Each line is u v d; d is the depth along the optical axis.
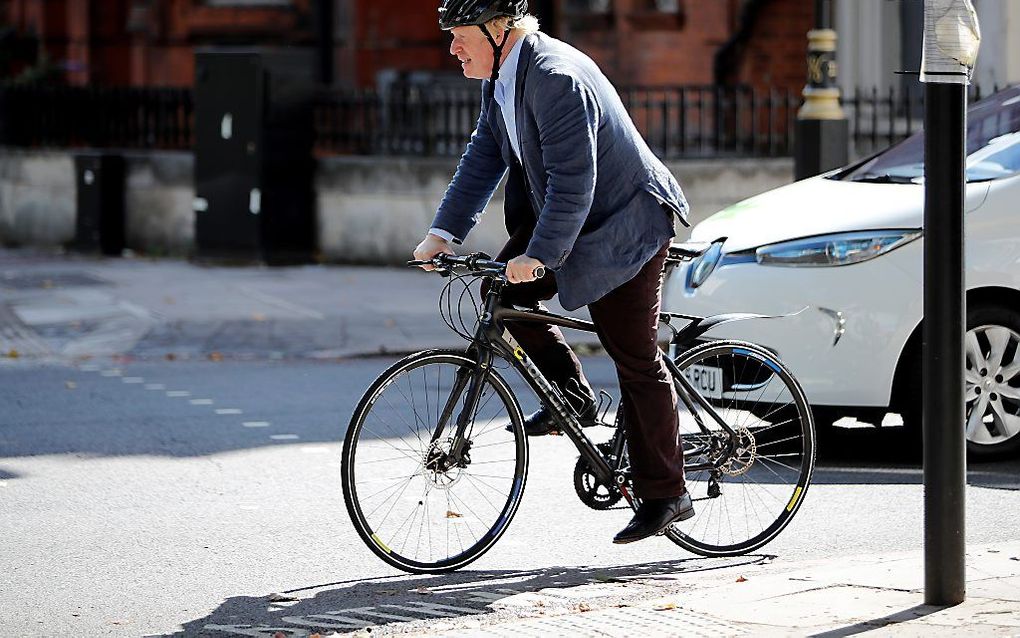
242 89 47.12
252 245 47.44
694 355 16.62
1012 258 21.06
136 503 19.33
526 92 14.63
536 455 22.20
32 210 53.12
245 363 32.16
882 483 20.27
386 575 15.95
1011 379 21.50
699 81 54.16
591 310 15.30
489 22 14.69
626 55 54.78
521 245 15.80
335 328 35.91
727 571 15.86
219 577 15.88
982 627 12.51
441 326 36.12
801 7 51.69
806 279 20.97
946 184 12.96
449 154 46.97
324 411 26.12
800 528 17.89
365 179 47.09
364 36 65.00
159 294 41.34
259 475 21.00
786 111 45.09
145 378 29.97
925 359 13.15
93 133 52.62
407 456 15.71
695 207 44.19
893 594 13.68
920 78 13.08
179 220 50.19
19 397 27.61
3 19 67.88
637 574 15.91
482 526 16.11
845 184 23.02
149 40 66.62
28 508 19.05
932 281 13.04
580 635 12.88
